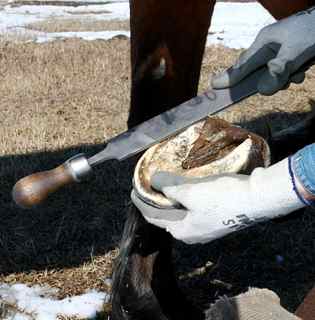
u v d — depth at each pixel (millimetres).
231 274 2609
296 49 1267
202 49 2168
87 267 2609
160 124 1335
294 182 1170
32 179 1330
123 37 7562
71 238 2840
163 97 2135
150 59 2115
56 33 8508
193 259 2691
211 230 1221
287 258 2738
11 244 2787
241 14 10688
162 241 2064
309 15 1291
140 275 2043
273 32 1281
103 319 2324
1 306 2363
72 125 4293
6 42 7109
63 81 5453
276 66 1266
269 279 2588
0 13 10859
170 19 2080
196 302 2412
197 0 2074
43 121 4352
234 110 4508
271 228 2938
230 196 1198
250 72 1303
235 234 2857
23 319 2314
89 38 7957
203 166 1343
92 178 3367
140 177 1344
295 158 1187
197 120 1326
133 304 2031
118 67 5980
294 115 4430
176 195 1244
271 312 1211
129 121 2184
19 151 3742
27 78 5465
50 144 3867
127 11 11797
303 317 1247
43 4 12148
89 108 4711
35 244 2787
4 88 5195
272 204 1180
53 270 2598
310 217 3039
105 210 3090
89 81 5480
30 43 7090
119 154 1336
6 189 3273
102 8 12031
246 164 1335
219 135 1415
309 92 5086
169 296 2115
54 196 3203
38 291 2477
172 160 1401
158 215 1281
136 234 2035
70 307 2387
